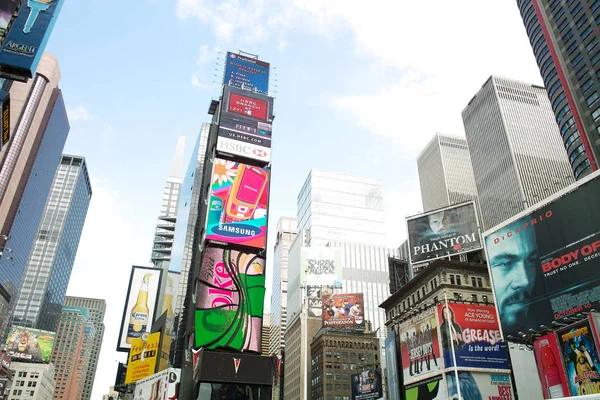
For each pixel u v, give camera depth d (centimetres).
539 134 19725
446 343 7050
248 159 8138
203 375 6056
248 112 8550
